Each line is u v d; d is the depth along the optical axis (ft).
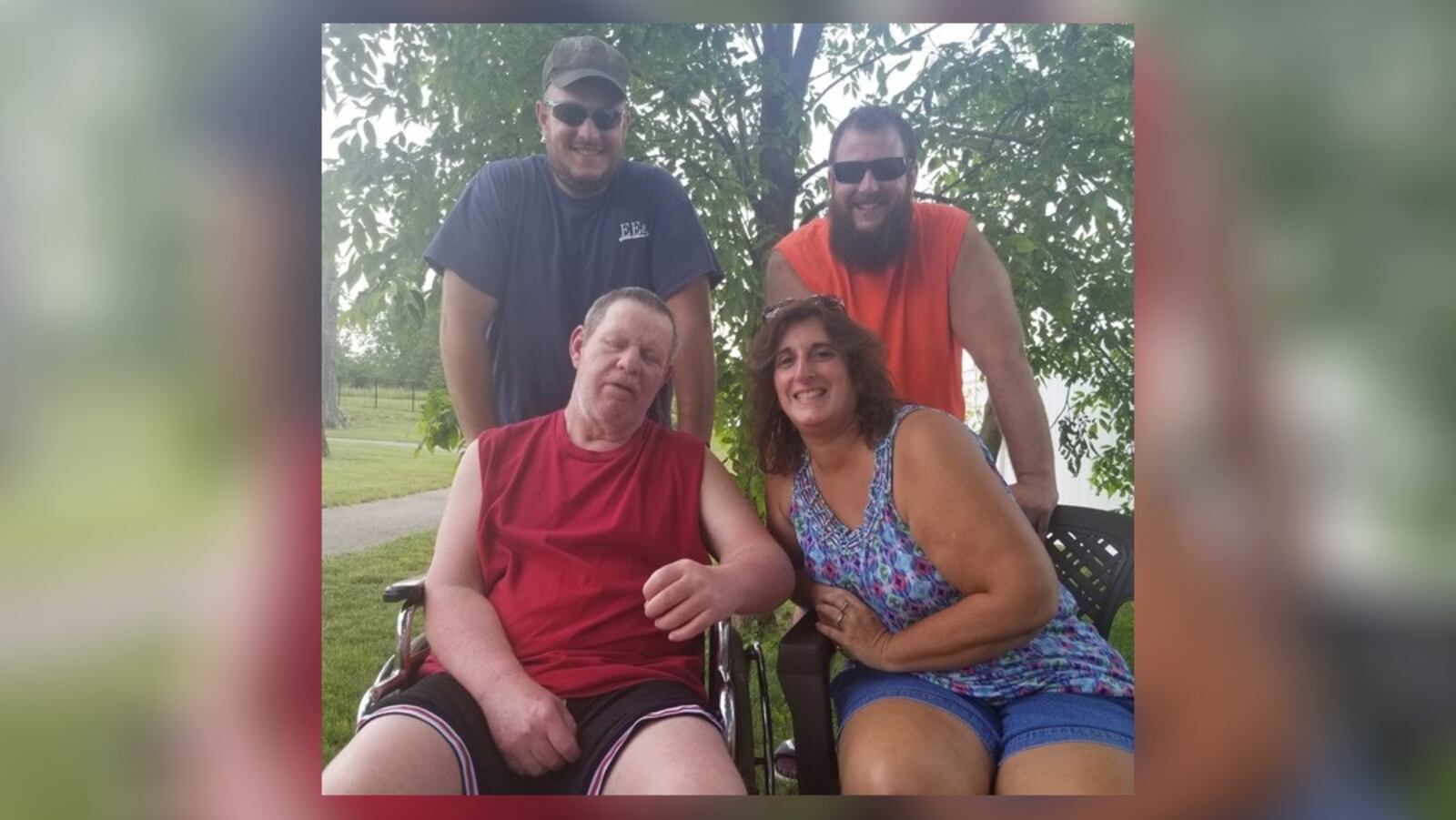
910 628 5.36
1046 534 6.41
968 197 6.75
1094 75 6.73
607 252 6.37
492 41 6.57
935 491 5.25
